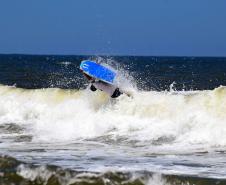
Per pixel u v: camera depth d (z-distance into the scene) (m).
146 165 48.31
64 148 58.88
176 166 47.91
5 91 87.06
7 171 44.16
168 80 178.88
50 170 43.50
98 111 73.06
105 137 65.44
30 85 158.00
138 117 69.00
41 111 78.69
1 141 63.97
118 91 74.31
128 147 59.12
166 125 65.31
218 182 41.34
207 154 54.12
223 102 64.56
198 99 67.00
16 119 79.06
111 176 42.28
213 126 61.38
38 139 65.38
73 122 72.88
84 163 49.44
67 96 79.75
